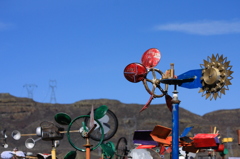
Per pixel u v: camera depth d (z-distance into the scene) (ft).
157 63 65.31
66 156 66.54
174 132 54.44
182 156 89.45
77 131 67.36
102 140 67.10
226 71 59.26
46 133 67.92
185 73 59.52
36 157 78.69
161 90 64.13
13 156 80.84
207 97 59.77
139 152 71.87
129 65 64.69
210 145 75.77
